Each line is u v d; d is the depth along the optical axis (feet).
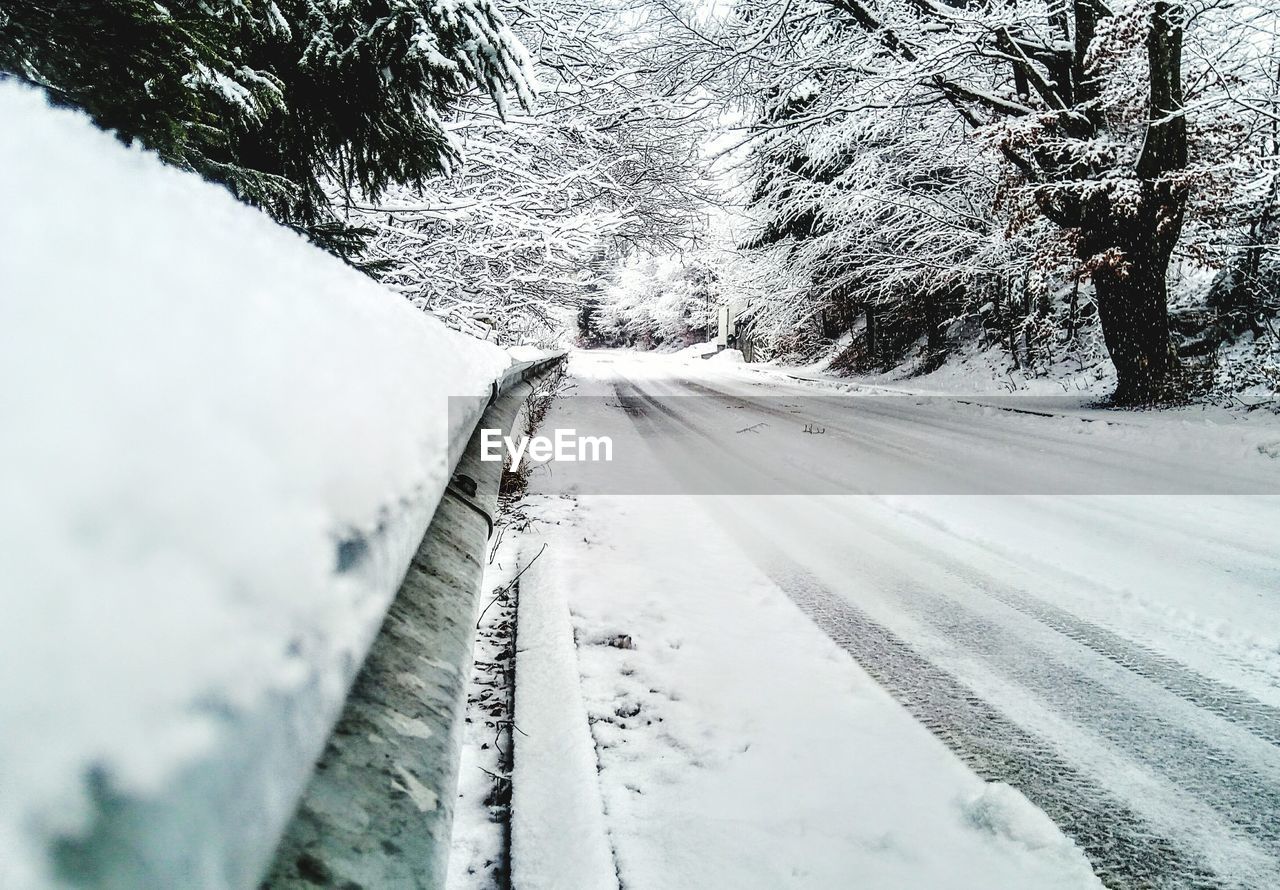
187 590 0.95
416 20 11.07
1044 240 36.52
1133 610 10.77
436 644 2.96
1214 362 33.71
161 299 1.39
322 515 1.64
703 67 45.57
